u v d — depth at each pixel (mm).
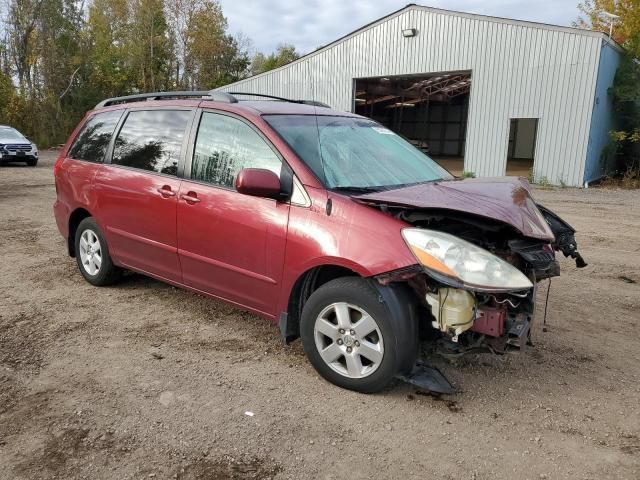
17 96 37562
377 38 21922
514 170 25719
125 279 5613
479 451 2840
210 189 4074
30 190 13133
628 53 18891
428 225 3215
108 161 5078
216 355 3922
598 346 4207
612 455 2818
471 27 19391
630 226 9836
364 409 3223
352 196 3402
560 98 17875
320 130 4109
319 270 3572
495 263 3012
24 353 3900
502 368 3783
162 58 45750
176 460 2729
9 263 6270
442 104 39094
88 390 3393
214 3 46281
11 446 2822
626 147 20891
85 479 2578
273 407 3227
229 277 4004
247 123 3973
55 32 39594
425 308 3295
